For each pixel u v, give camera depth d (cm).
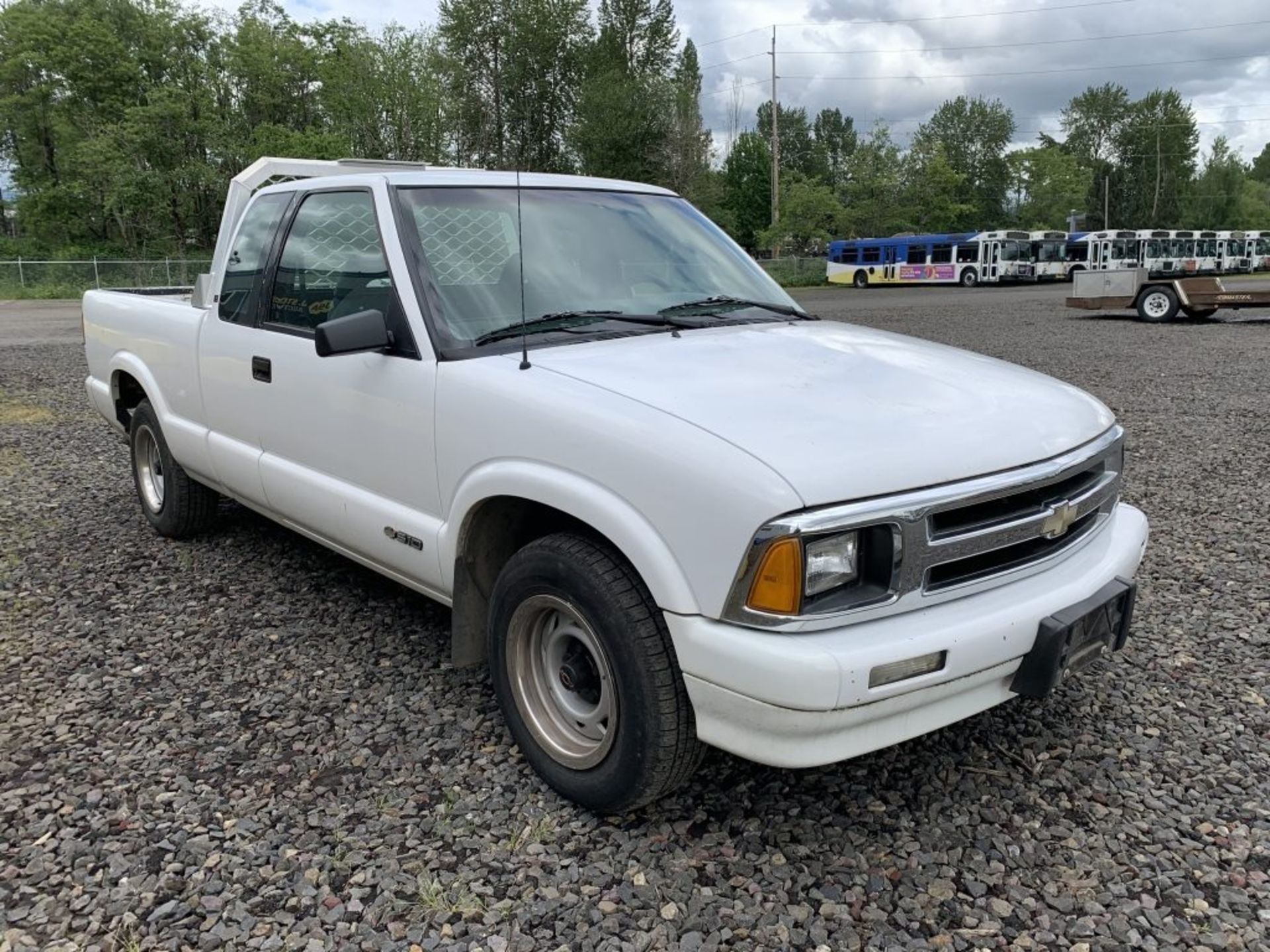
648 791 260
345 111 4988
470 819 278
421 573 331
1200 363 1301
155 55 5197
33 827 274
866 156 6053
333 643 399
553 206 377
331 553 514
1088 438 288
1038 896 247
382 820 277
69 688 360
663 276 378
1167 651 390
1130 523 321
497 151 5847
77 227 5209
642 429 249
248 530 557
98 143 4578
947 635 237
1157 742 322
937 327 1959
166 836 269
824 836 271
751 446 237
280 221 405
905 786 296
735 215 7362
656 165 5175
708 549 232
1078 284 2181
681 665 241
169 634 409
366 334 311
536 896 246
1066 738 324
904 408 268
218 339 433
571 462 263
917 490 238
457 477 304
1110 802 288
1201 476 673
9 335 1877
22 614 432
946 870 257
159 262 3775
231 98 5134
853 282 5000
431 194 352
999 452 258
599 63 5853
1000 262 4384
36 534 552
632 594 253
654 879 252
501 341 317
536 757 291
